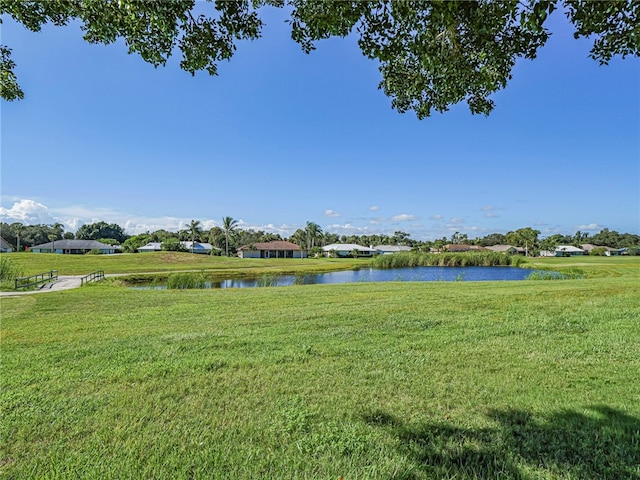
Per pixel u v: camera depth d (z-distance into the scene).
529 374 3.90
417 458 2.36
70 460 2.37
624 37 2.24
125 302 10.30
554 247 84.31
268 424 2.84
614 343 5.00
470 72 2.77
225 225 70.44
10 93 3.94
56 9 2.80
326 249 75.06
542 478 2.14
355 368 4.15
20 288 15.48
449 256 45.28
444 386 3.59
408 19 2.25
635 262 40.97
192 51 3.00
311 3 2.46
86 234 89.69
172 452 2.45
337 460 2.35
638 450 2.39
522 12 1.97
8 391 3.51
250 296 11.45
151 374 3.98
